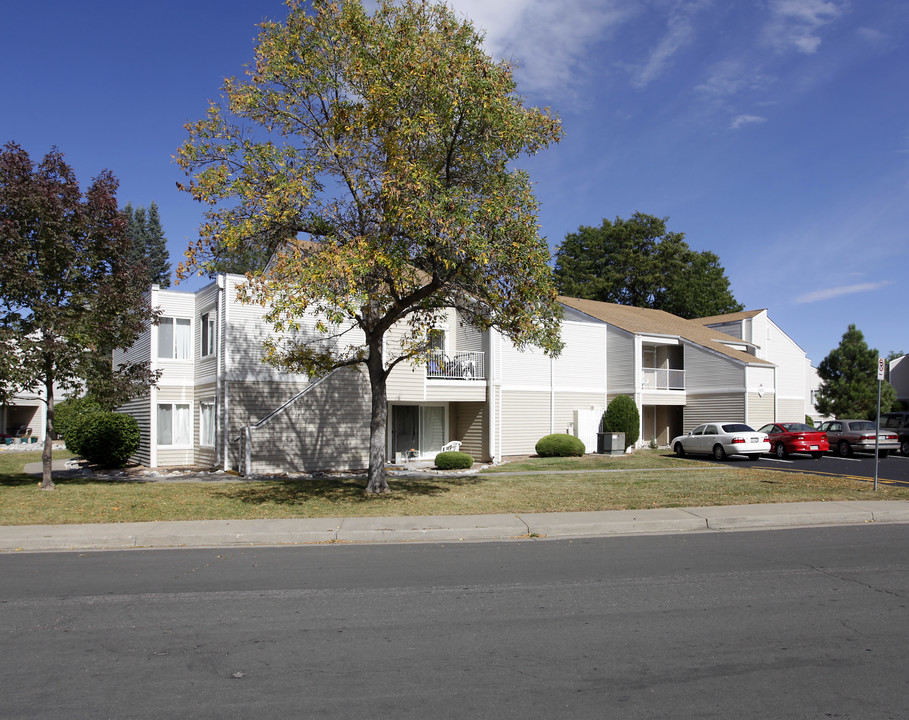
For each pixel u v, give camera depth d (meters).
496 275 13.28
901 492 15.44
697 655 5.49
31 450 33.38
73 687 4.85
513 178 14.06
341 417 21.52
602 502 13.99
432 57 12.66
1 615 6.63
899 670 5.17
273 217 13.21
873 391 39.28
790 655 5.49
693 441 26.16
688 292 55.47
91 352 15.54
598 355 30.55
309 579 8.09
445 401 25.19
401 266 12.77
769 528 11.93
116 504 13.32
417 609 6.81
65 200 15.02
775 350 38.50
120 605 6.97
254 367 21.12
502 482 17.52
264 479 18.47
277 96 13.58
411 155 13.59
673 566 8.78
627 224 56.12
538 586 7.73
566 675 5.07
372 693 4.73
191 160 13.28
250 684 4.90
